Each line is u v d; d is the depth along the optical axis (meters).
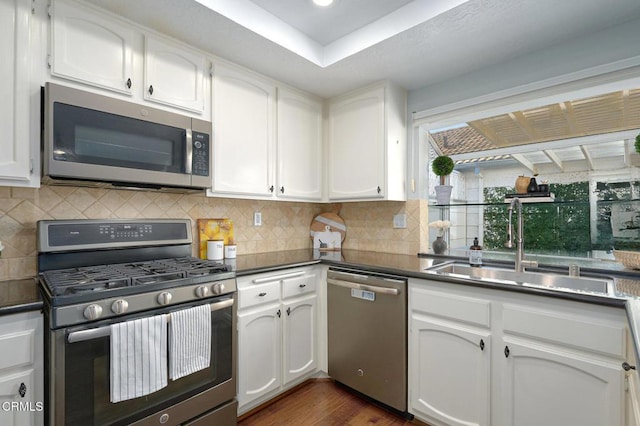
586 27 1.71
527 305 1.41
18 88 1.32
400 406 1.83
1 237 1.50
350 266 2.09
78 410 1.19
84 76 1.49
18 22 1.32
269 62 2.08
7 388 1.10
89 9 1.51
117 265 1.70
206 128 1.88
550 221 2.03
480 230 2.34
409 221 2.54
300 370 2.14
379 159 2.36
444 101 2.36
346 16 1.84
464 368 1.59
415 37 1.80
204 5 1.54
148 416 1.37
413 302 1.79
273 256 2.40
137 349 1.29
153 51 1.72
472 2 1.49
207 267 1.66
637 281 1.49
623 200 1.79
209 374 1.59
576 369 1.27
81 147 1.43
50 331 1.15
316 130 2.67
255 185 2.20
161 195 2.05
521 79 2.00
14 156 1.30
